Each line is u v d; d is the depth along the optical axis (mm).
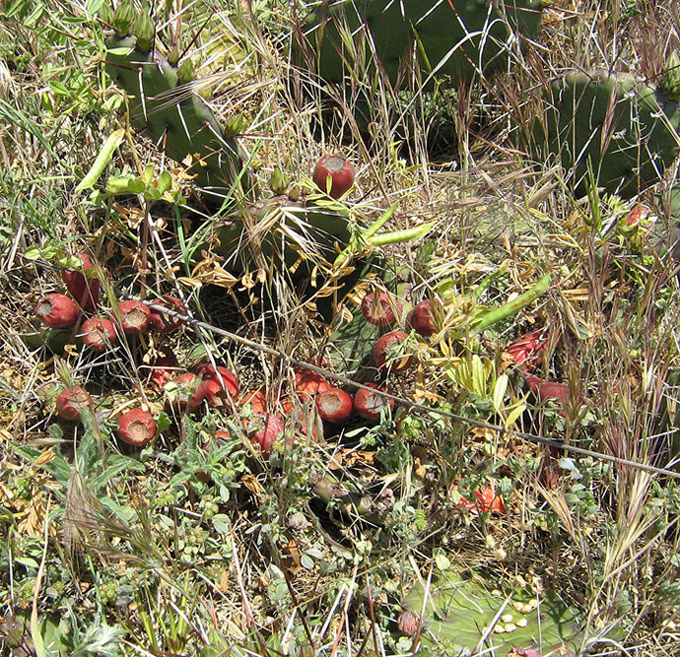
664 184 987
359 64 1055
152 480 793
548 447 826
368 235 810
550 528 801
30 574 730
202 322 841
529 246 941
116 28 759
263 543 797
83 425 812
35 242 918
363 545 762
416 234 812
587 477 793
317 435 833
